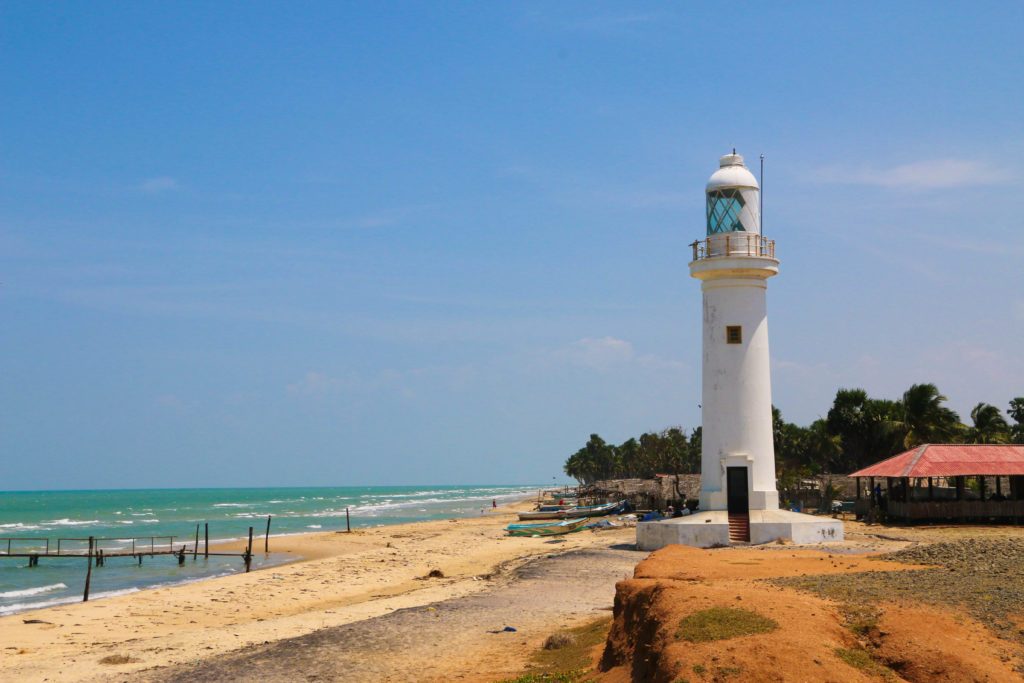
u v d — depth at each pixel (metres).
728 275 44.84
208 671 23.23
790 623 16.17
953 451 52.41
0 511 164.88
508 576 39.16
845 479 70.25
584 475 197.38
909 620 16.47
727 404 44.50
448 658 23.48
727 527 41.91
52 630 32.72
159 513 153.75
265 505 194.75
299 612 36.22
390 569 50.44
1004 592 18.56
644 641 17.70
